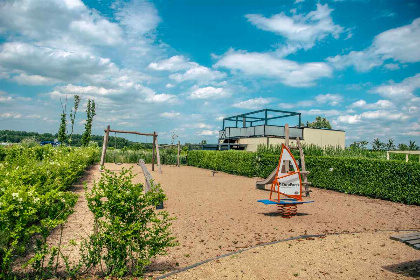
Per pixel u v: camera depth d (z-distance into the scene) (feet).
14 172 17.42
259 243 16.71
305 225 20.89
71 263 12.94
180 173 58.85
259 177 51.98
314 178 41.52
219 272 12.53
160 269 12.89
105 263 12.21
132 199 11.86
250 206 27.48
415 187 29.22
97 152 79.71
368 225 21.13
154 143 63.05
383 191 32.17
